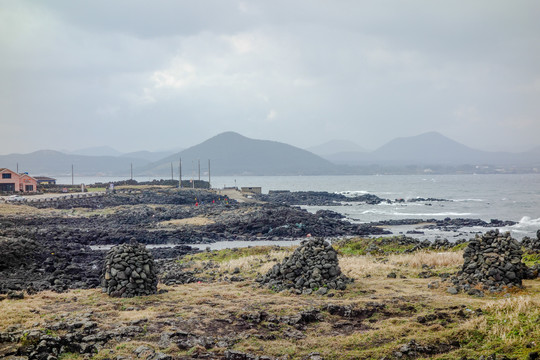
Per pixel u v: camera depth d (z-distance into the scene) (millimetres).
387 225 103500
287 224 89750
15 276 37562
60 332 21969
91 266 45719
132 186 168500
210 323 23984
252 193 189875
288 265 32531
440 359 19594
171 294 30594
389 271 36969
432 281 32531
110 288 30359
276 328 23484
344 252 51156
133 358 19281
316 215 109938
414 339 21172
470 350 20156
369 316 25281
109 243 70500
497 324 21891
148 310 26188
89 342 20922
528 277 31359
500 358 18734
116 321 24016
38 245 50750
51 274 39312
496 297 27391
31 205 107938
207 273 40156
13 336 20672
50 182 192625
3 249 42688
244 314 24984
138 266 30781
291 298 28984
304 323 24297
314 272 31281
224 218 98938
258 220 92188
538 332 20391
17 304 26875
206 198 145500
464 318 23688
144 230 81750
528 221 109500
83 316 24438
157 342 21312
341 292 29844
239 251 52156
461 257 40062
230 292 31141
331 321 24750
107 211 107250
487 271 29953
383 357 19766
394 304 26531
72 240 67438
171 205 123000
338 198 197250
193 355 19797
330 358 19969
